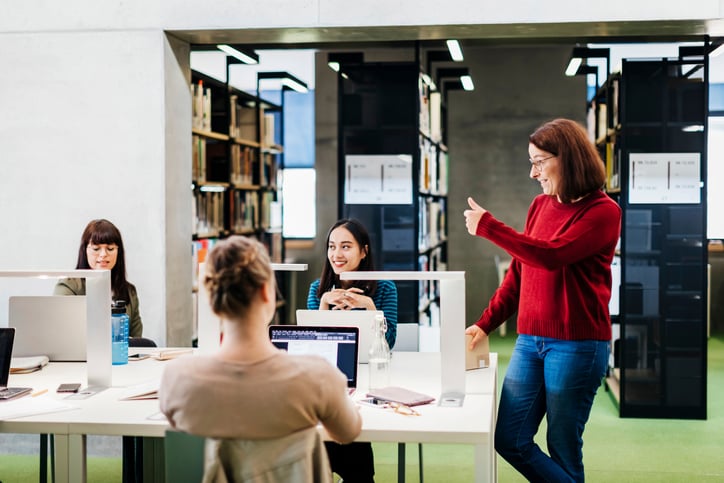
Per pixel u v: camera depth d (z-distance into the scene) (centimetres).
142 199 472
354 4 464
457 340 284
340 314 321
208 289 191
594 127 688
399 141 530
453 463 439
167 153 475
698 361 522
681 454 450
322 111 888
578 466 302
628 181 518
